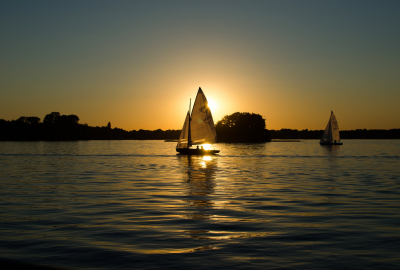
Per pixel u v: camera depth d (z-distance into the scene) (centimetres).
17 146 15512
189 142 8675
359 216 2091
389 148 13438
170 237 1664
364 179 3950
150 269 1296
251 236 1681
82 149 12812
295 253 1455
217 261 1368
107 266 1324
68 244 1567
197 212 2195
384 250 1492
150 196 2792
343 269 1299
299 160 7200
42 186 3362
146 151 11425
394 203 2498
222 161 6956
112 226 1861
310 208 2323
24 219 2016
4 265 1337
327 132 14488
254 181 3788
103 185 3450
